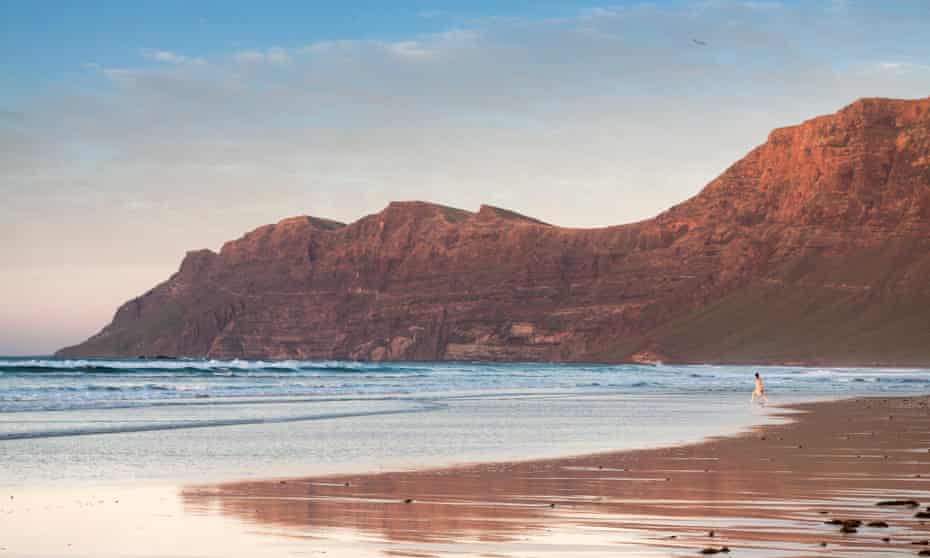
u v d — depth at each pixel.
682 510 15.28
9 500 16.70
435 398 59.41
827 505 15.73
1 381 73.44
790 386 95.75
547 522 14.25
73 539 13.14
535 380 108.00
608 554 12.02
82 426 32.44
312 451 25.45
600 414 43.56
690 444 27.61
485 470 20.98
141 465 22.05
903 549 12.19
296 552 12.19
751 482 18.69
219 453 24.75
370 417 40.00
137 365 118.50
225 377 94.69
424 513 15.19
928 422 38.38
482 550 12.25
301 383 79.69
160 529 13.80
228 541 12.93
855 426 35.75
